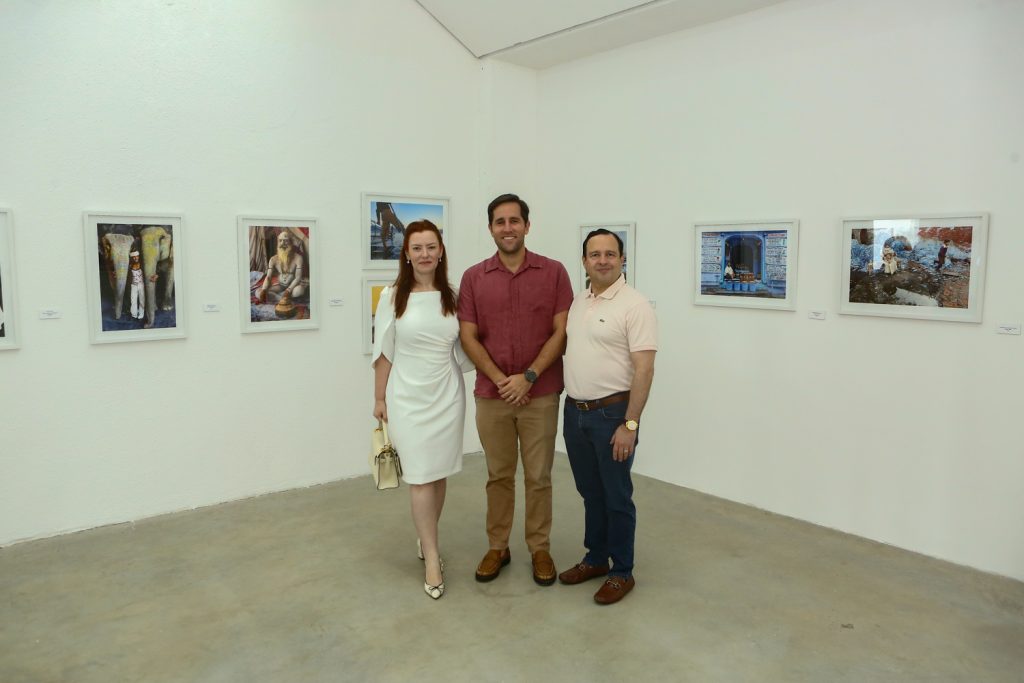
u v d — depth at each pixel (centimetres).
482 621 326
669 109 510
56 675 284
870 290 409
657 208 524
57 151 413
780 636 312
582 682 279
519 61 586
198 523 448
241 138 476
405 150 553
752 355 471
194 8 452
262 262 489
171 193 452
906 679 279
